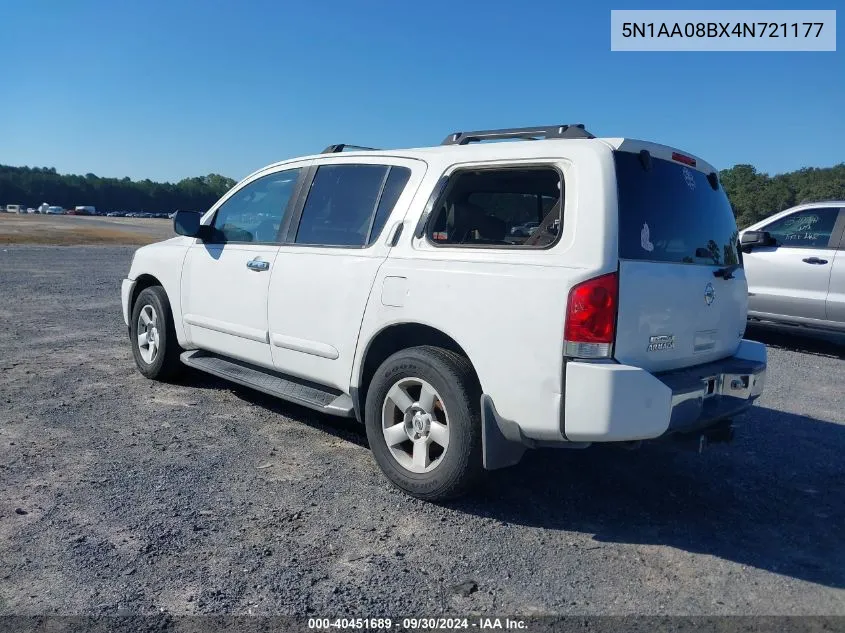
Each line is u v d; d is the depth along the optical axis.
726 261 4.40
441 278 3.89
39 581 3.06
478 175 4.11
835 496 4.37
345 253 4.52
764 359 4.40
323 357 4.60
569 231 3.56
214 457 4.61
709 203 4.34
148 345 6.45
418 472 4.04
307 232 4.91
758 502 4.24
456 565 3.34
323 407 4.55
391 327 4.19
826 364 8.38
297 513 3.83
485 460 3.71
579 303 3.38
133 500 3.90
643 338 3.57
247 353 5.28
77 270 17.48
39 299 11.75
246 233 5.49
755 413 6.16
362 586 3.12
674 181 4.02
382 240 4.33
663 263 3.72
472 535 3.66
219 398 6.01
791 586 3.25
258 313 5.10
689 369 3.93
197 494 4.02
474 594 3.10
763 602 3.10
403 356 4.05
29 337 8.38
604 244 3.44
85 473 4.26
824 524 3.95
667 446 3.92
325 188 4.92
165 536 3.50
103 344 8.09
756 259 9.19
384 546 3.50
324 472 4.43
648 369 3.64
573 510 4.02
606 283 3.39
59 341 8.19
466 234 4.23
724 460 4.95
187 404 5.79
